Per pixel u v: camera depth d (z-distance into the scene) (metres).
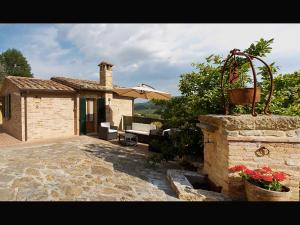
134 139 11.86
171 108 8.48
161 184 5.57
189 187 4.86
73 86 12.81
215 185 5.14
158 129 11.53
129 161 7.94
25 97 10.88
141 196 4.67
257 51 6.37
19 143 10.29
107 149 9.76
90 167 6.66
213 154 5.35
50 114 11.92
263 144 4.36
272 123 4.31
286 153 4.32
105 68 14.75
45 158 7.36
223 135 4.66
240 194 4.41
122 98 16.75
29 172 5.77
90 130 14.34
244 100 4.60
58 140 11.30
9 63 43.62
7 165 6.33
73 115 13.07
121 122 16.70
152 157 7.45
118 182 5.54
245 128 4.36
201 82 7.36
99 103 14.38
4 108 14.05
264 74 6.52
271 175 3.93
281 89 6.62
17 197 4.29
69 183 5.19
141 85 12.06
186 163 7.59
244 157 4.39
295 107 6.25
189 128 7.64
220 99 6.45
